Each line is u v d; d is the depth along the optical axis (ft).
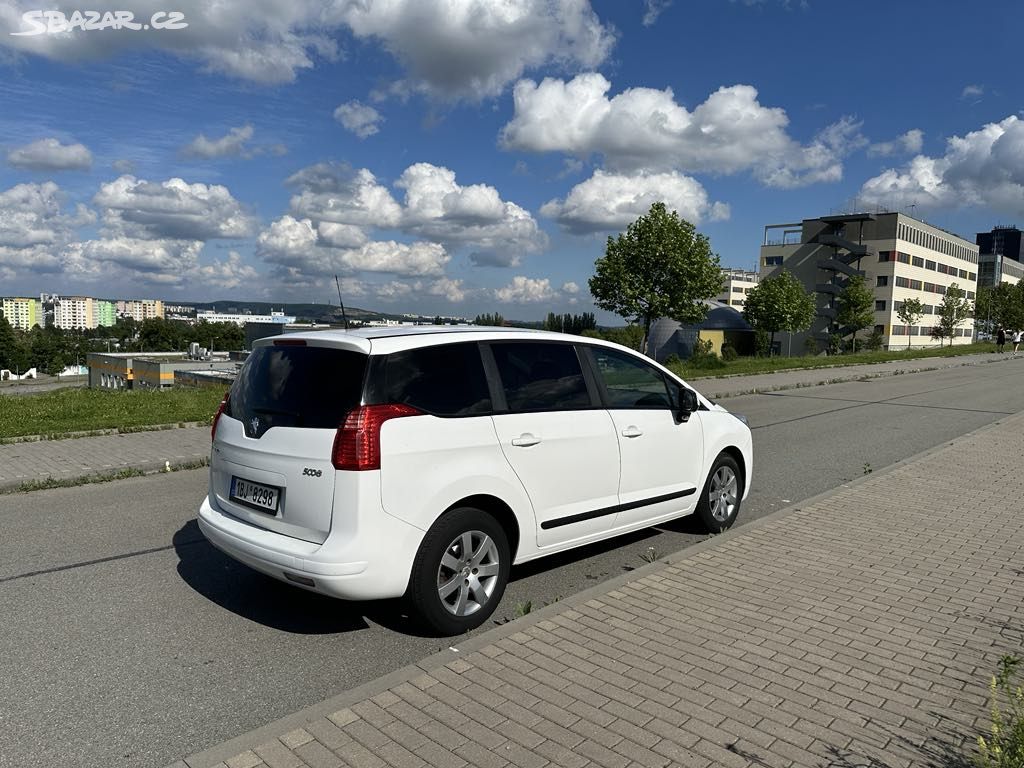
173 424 36.22
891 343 289.33
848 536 19.19
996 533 19.60
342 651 12.96
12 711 10.75
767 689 10.86
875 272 290.15
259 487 13.71
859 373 95.50
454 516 13.34
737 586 15.30
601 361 17.15
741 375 84.23
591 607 14.01
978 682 11.22
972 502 23.08
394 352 13.23
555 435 15.23
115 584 16.10
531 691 10.68
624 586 15.20
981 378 93.91
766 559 17.16
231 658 12.62
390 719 9.87
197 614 14.52
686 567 16.51
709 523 20.08
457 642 13.41
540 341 15.94
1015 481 26.25
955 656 12.12
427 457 12.94
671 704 10.37
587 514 16.05
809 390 71.56
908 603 14.49
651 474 17.74
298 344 14.05
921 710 10.34
